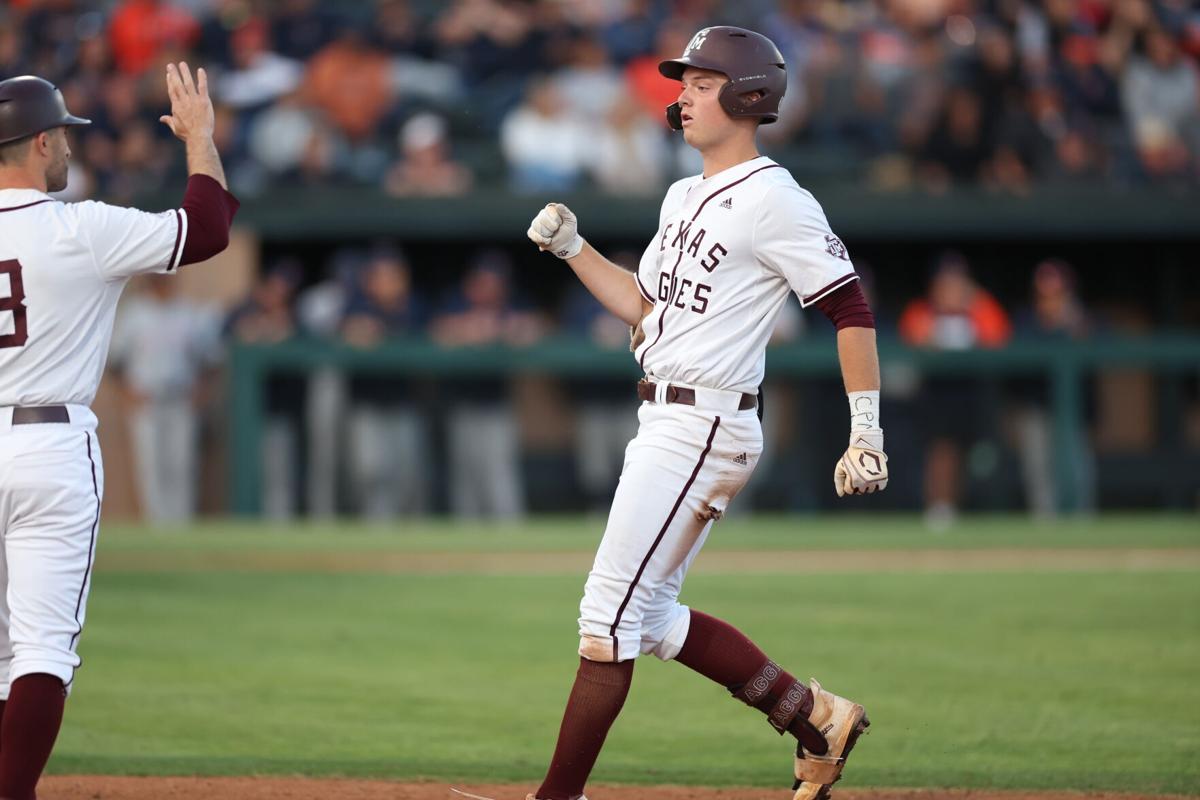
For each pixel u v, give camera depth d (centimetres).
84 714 2116
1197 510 5341
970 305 5288
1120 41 5978
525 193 5394
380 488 5025
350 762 1847
